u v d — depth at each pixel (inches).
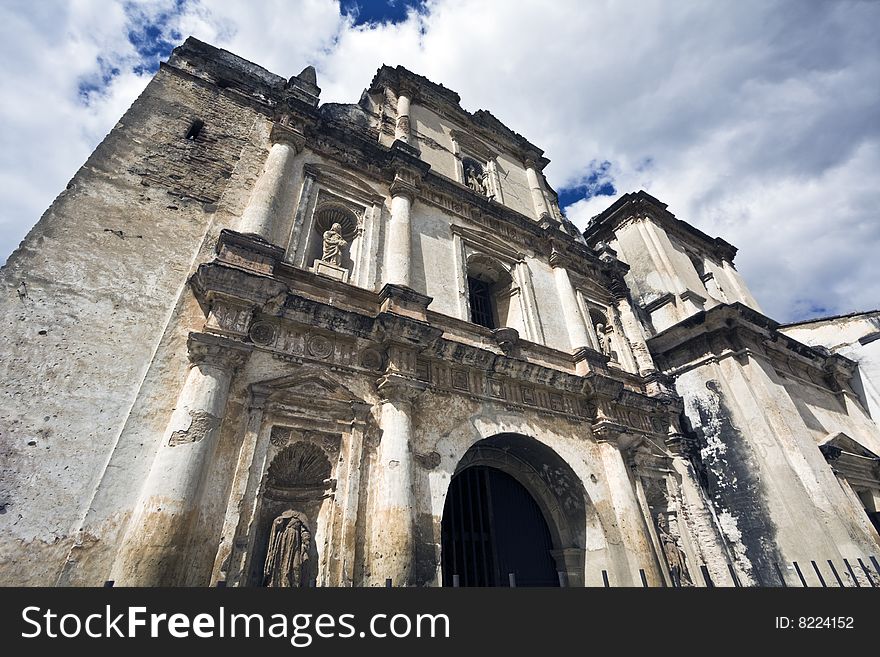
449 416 411.5
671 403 610.2
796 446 522.6
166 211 368.8
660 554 472.4
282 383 331.6
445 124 746.8
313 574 293.7
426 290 491.5
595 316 698.2
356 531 312.7
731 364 608.1
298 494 320.8
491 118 840.3
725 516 553.3
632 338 684.1
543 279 638.5
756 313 642.8
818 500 487.8
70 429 256.4
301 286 398.0
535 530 489.1
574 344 585.9
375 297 435.2
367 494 332.5
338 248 459.2
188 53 498.0
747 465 553.6
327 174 499.5
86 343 283.9
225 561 257.8
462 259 553.6
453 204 601.6
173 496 250.7
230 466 288.2
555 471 484.7
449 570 430.0
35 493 233.6
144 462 267.4
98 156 361.4
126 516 249.8
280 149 462.0
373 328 395.9
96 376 277.6
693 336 660.1
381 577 296.4
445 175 658.2
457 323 484.4
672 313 770.8
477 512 475.5
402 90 705.0
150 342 306.0
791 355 732.7
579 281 694.5
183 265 350.6
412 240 518.6
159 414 284.5
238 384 316.2
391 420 361.1
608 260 753.0
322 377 352.8
